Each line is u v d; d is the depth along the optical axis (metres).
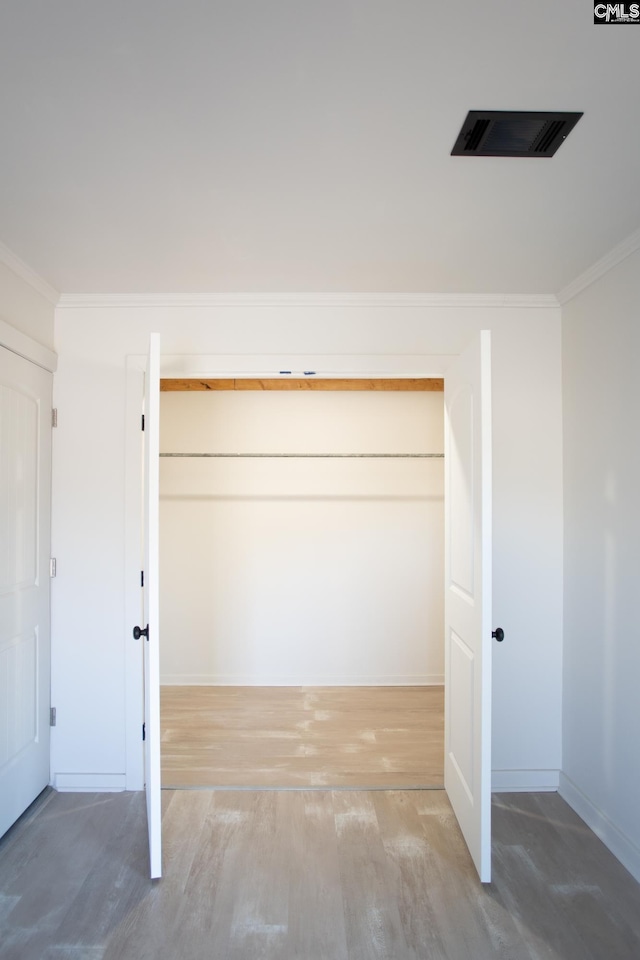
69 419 2.62
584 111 1.38
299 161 1.59
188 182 1.70
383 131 1.46
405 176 1.67
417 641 4.10
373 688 4.01
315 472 4.12
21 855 2.08
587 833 2.25
